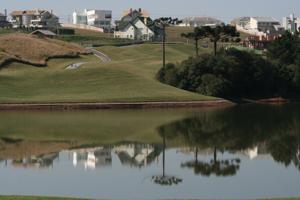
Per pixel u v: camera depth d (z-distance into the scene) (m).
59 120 121.81
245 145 90.44
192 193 60.12
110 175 68.50
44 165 74.19
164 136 99.69
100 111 140.75
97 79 170.38
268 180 66.25
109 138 97.06
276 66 182.88
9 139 95.38
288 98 179.38
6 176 67.75
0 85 159.12
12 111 138.50
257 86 179.12
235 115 133.88
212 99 160.50
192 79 171.12
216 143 92.38
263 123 118.00
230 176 68.38
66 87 163.50
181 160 78.00
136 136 99.44
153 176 68.12
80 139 95.75
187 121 121.19
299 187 63.09
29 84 163.62
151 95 155.75
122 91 159.38
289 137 98.38
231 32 196.50
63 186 62.91
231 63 173.00
